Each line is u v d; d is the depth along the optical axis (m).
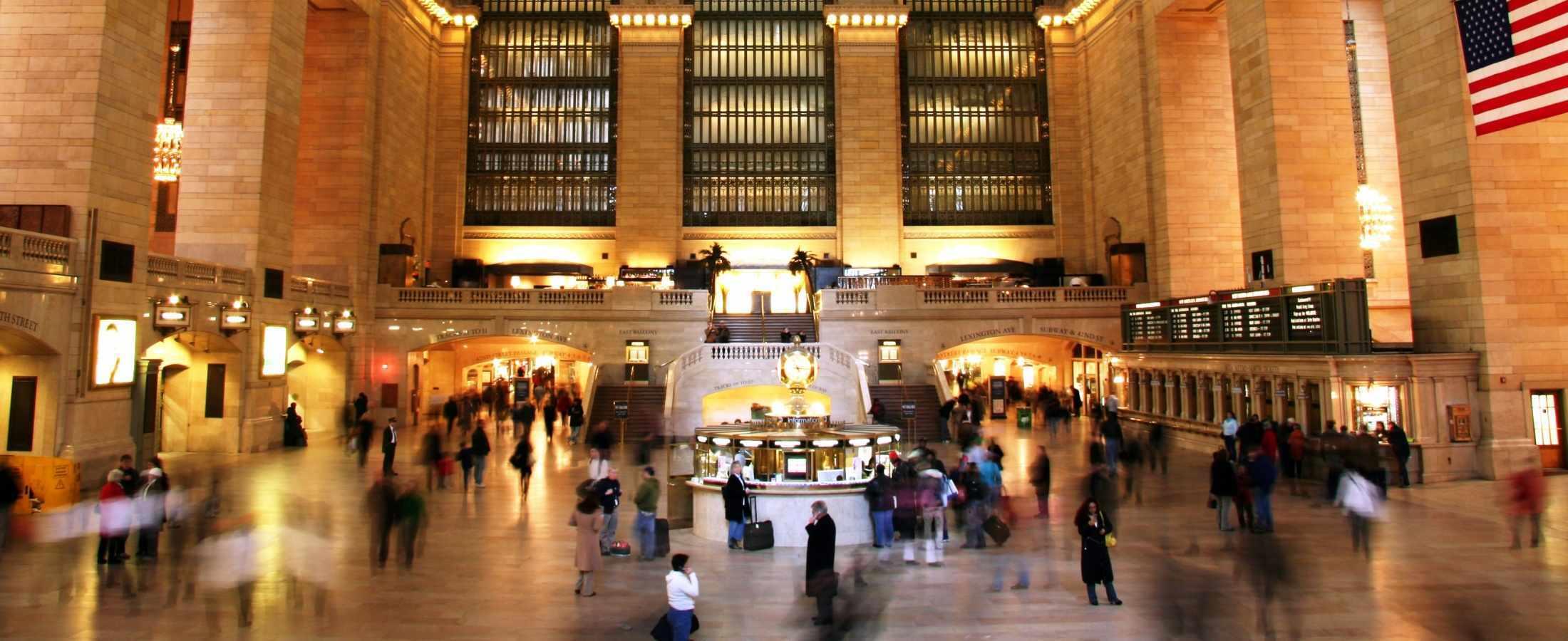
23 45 16.95
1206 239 29.55
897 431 12.79
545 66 39.44
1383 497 13.71
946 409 23.39
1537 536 11.26
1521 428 16.48
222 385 22.08
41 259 15.38
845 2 38.53
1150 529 12.50
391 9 31.50
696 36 39.78
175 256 19.34
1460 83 17.06
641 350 29.56
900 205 38.66
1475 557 10.78
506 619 8.64
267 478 17.36
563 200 38.88
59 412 15.77
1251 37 23.73
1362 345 17.44
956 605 8.99
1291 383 18.67
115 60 17.44
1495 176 16.86
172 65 29.27
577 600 9.27
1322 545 11.48
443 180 37.84
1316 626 8.27
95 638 8.01
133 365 17.77
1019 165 39.53
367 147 29.69
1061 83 38.81
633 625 8.47
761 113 39.69
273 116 23.69
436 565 10.74
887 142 38.81
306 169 29.28
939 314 30.03
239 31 23.45
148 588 9.62
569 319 29.94
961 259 38.72
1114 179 34.09
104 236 17.00
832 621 8.21
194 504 13.38
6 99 16.83
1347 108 22.81
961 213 39.31
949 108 39.66
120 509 10.49
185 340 21.27
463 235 38.22
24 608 8.85
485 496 15.49
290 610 8.91
